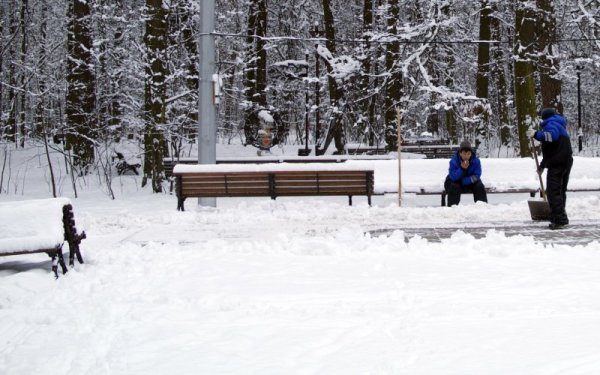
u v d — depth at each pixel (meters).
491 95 32.44
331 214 10.91
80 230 7.74
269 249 7.79
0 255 6.88
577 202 11.47
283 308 5.31
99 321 5.16
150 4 16.72
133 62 19.22
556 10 20.17
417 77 20.69
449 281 6.10
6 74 26.53
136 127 18.42
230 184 11.95
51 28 28.75
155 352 4.35
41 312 5.52
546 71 16.41
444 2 17.84
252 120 23.55
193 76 19.72
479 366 3.87
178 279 6.42
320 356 4.18
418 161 12.94
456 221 10.15
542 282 5.98
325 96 27.66
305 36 28.23
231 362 4.11
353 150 21.75
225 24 25.86
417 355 4.10
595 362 3.85
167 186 17.62
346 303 5.41
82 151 19.66
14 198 16.25
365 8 23.31
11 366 4.28
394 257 7.23
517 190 12.45
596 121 35.91
